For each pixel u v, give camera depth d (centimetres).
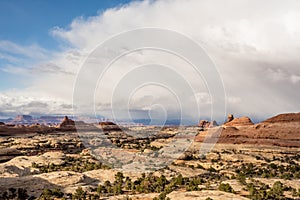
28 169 6781
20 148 11262
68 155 9375
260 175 7119
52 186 5225
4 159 8969
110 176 5816
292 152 10375
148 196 4534
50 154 9031
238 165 8181
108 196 4662
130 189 5062
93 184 5481
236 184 5547
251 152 10369
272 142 11562
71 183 5369
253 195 4622
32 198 4659
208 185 5197
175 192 4384
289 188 5444
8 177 5731
